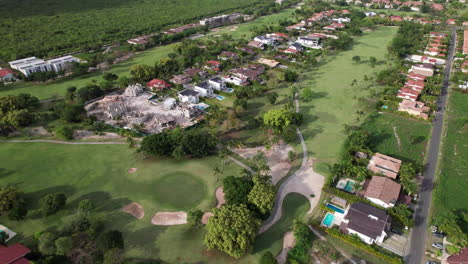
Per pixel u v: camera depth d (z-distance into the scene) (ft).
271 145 476.54
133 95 634.43
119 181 406.00
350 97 626.23
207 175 416.67
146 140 441.27
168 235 329.31
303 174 417.69
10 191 353.31
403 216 334.65
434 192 380.17
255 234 316.19
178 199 376.89
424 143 478.18
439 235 325.21
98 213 355.36
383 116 556.10
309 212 357.82
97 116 563.89
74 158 451.53
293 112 525.75
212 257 306.14
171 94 644.69
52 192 385.70
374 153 445.78
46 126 536.01
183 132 476.95
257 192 341.41
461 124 519.60
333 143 483.51
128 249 312.71
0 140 495.82
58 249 288.30
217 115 532.73
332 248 312.71
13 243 317.01
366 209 341.00
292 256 303.89
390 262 296.51
